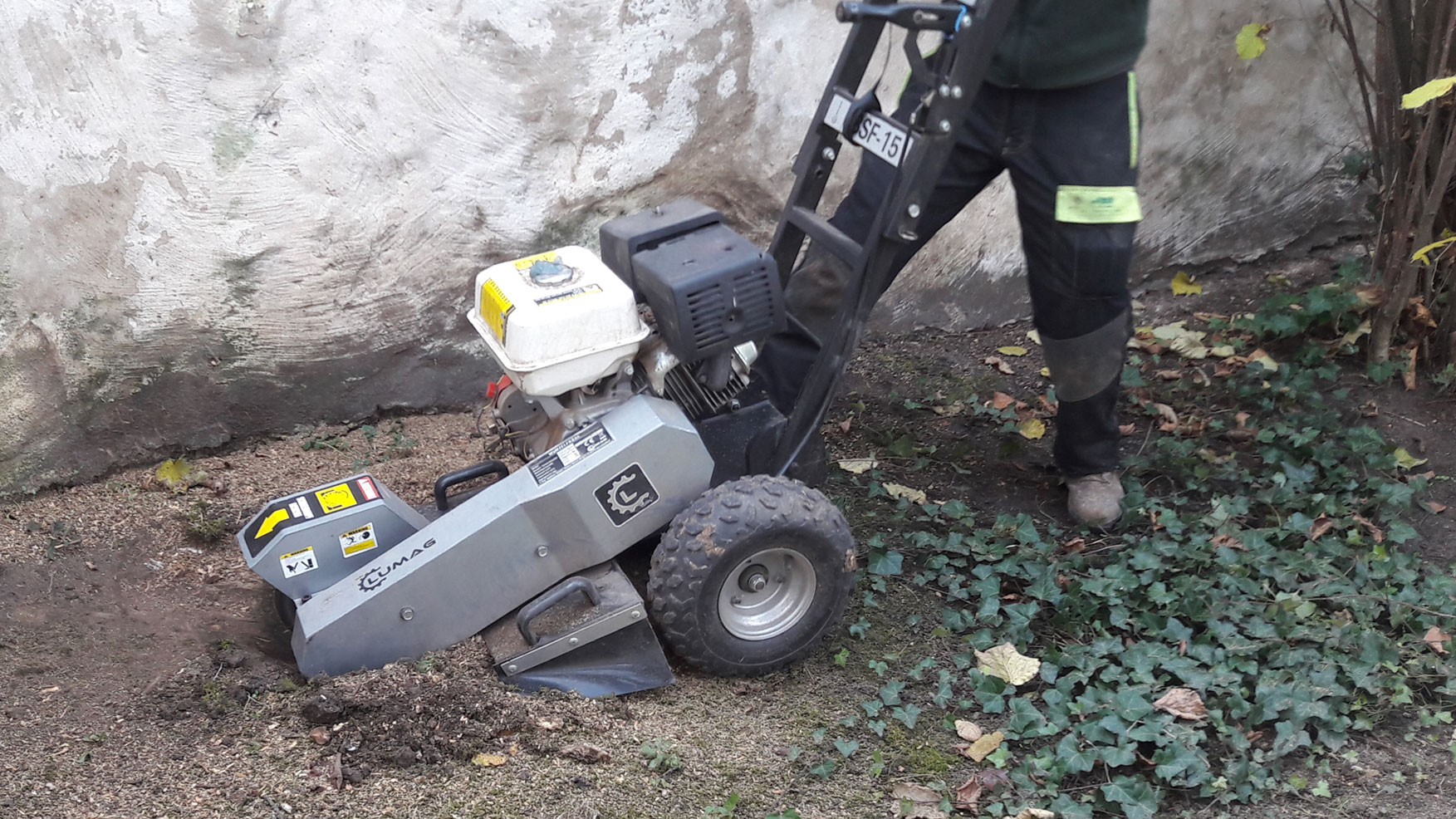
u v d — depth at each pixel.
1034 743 2.86
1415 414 4.28
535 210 4.26
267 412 4.15
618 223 3.13
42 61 3.45
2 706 2.80
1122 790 2.66
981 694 2.99
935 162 2.90
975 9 2.74
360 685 2.80
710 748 2.80
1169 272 5.38
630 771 2.70
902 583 3.50
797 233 3.31
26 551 3.50
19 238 3.58
